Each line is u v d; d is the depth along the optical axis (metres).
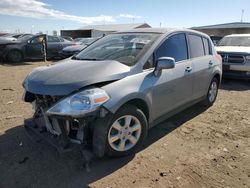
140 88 3.46
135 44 4.00
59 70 3.40
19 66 12.79
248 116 5.34
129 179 3.08
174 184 3.00
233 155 3.67
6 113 5.20
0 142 3.92
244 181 3.07
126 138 3.47
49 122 3.31
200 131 4.50
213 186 2.97
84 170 3.24
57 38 16.11
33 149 3.71
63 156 3.53
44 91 3.09
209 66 5.27
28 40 14.65
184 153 3.71
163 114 4.11
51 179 3.07
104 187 2.93
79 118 2.95
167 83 3.95
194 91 4.86
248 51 8.48
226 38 10.54
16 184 2.97
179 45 4.44
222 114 5.43
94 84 3.14
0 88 7.45
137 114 3.50
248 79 8.79
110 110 3.06
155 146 3.90
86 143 3.19
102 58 3.90
